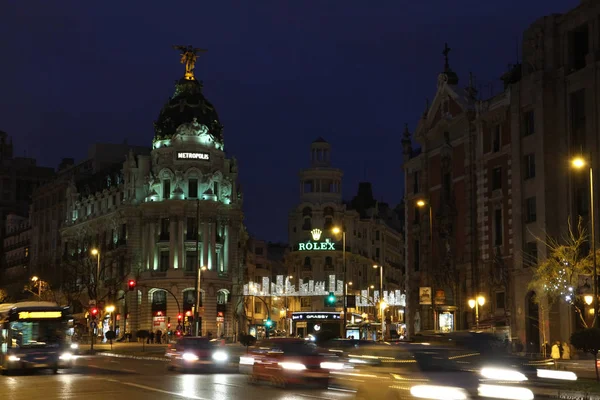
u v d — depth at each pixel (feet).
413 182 284.00
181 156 385.91
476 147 243.60
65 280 386.73
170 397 95.30
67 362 146.72
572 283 183.42
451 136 259.39
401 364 78.95
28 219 569.23
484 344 87.61
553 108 208.64
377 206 577.43
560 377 88.43
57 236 488.85
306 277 492.95
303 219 502.79
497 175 234.58
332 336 226.17
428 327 263.08
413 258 280.72
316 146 510.58
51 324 146.41
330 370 108.47
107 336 278.05
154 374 143.74
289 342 116.37
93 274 366.63
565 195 203.72
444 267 254.88
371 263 536.01
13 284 480.64
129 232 393.70
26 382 122.21
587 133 198.18
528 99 214.90
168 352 155.84
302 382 109.29
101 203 433.07
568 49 206.90
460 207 251.80
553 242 202.49
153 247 383.24
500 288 228.84
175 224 379.35
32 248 522.06
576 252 184.55
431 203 268.21
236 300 392.47
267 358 115.34
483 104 240.53
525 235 214.90
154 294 381.40
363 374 81.05
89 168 494.18
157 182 387.96
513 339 203.51
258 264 505.25
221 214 390.83
